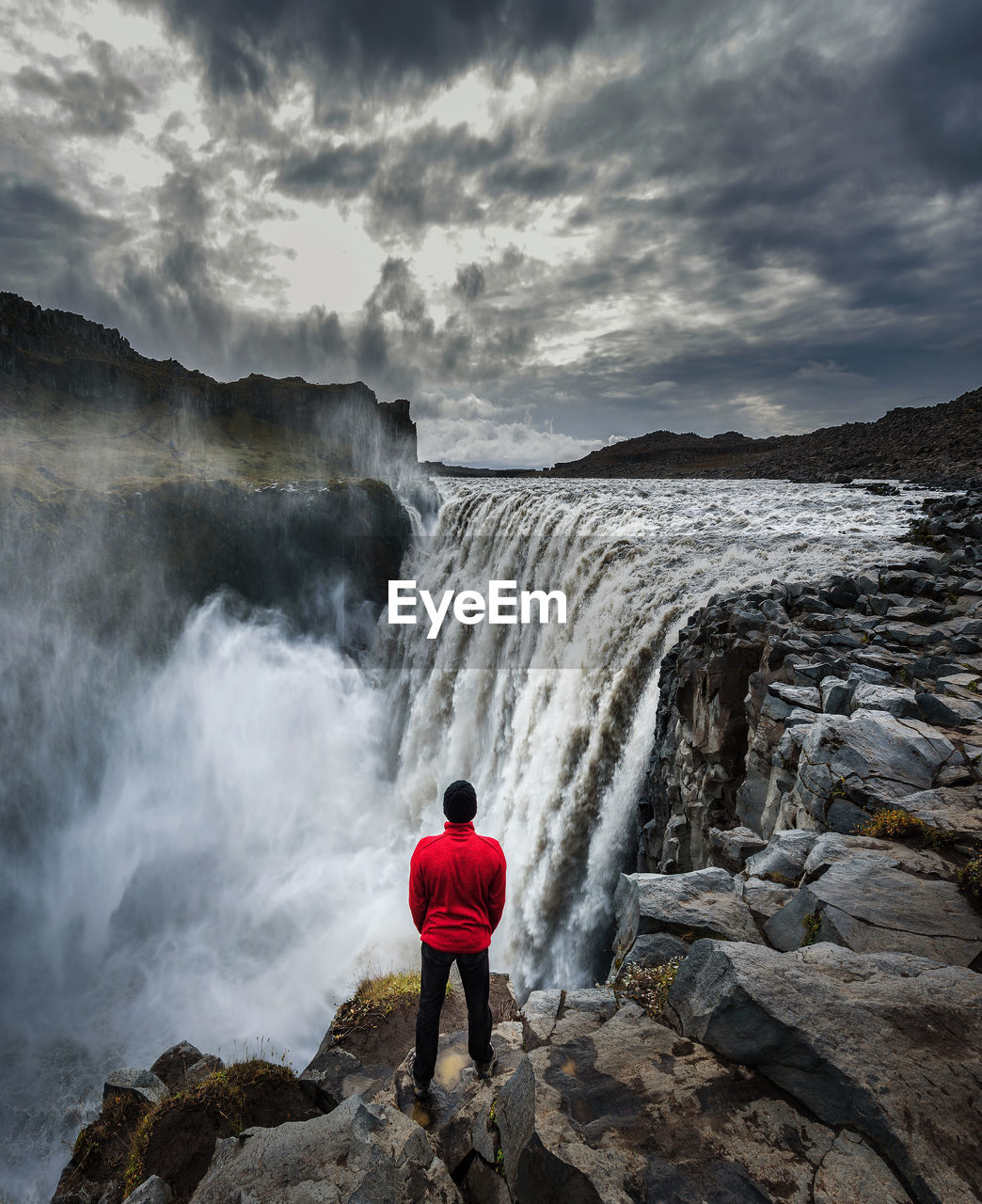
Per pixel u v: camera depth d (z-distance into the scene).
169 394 147.00
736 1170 3.61
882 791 7.61
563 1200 3.74
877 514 28.80
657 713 18.50
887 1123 3.56
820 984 4.50
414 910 5.77
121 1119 9.49
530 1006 6.16
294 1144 4.89
